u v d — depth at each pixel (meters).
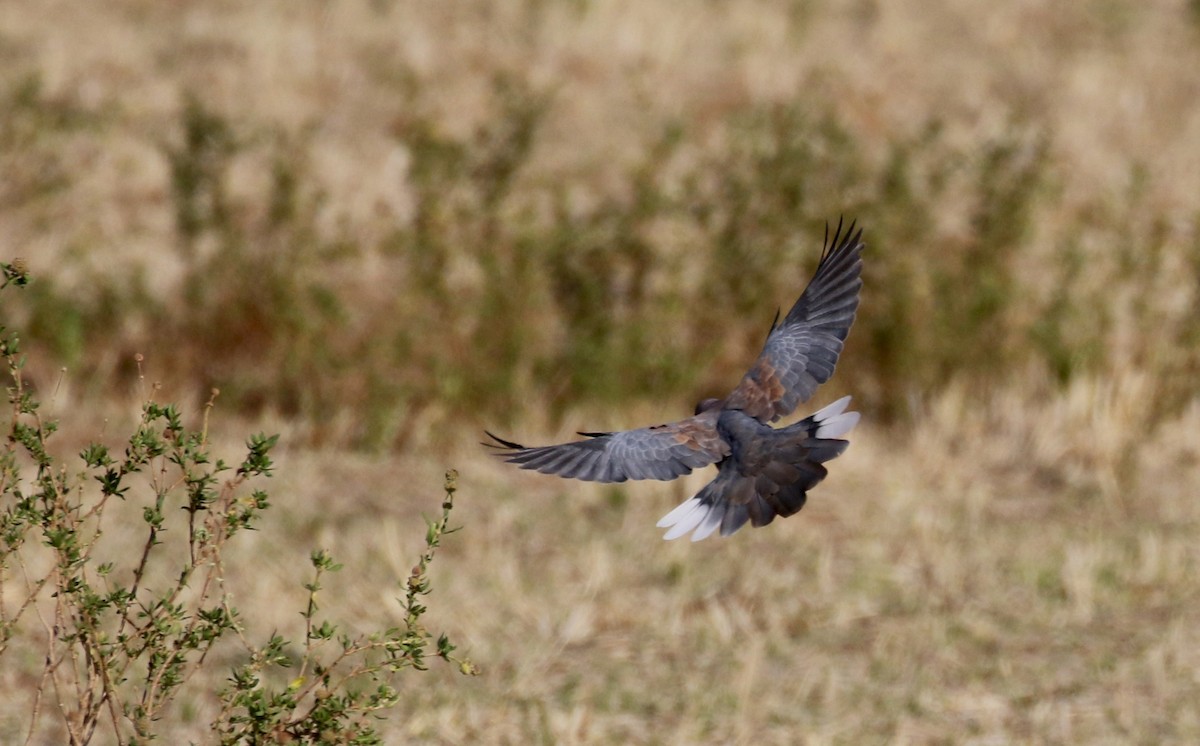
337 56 26.14
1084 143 25.12
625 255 21.00
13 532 9.16
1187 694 13.52
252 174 21.97
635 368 20.19
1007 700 13.47
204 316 19.97
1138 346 21.05
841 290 8.29
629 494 18.03
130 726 12.59
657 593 15.73
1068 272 21.25
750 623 15.05
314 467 18.28
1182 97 28.08
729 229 21.09
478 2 28.86
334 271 20.58
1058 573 16.11
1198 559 16.44
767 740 12.77
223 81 25.08
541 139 23.55
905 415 20.36
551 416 19.94
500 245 20.75
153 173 22.47
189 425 19.08
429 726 12.90
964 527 17.39
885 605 15.52
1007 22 30.61
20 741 12.34
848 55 27.89
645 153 23.22
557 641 14.67
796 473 7.29
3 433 17.42
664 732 12.92
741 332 20.80
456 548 16.61
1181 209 23.36
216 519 9.27
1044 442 19.33
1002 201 21.86
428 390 19.81
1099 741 12.72
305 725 9.14
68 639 9.01
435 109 24.22
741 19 29.20
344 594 15.29
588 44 26.81
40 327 19.67
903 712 13.29
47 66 24.94
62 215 21.50
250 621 14.59
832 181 22.06
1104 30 31.06
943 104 26.27
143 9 28.25
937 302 20.84
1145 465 19.08
